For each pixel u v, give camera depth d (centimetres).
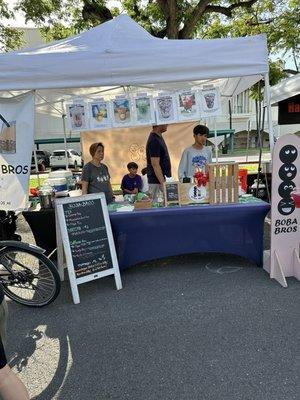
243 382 202
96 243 321
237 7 916
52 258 404
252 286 319
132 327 265
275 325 256
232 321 264
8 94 399
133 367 221
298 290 308
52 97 540
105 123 346
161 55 309
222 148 2023
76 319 282
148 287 331
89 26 993
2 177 346
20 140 340
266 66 317
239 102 2489
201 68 313
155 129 434
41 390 206
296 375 205
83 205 319
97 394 200
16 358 237
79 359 232
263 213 338
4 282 305
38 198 445
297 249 329
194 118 346
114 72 309
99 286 339
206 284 329
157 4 900
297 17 991
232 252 358
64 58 305
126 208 352
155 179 438
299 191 302
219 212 334
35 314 293
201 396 193
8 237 425
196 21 846
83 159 795
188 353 230
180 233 351
